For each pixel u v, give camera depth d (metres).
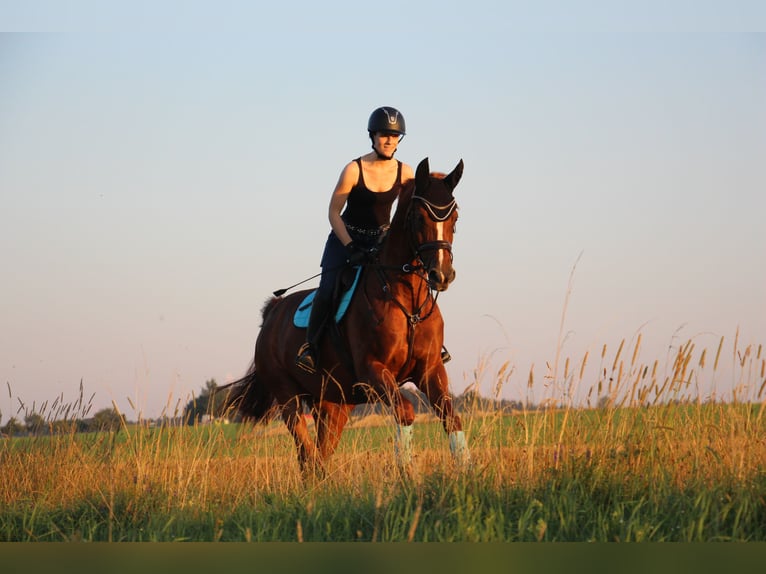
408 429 11.34
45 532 10.49
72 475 13.78
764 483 8.88
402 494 9.37
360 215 13.83
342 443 13.65
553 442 10.23
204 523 9.88
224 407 15.69
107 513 11.16
